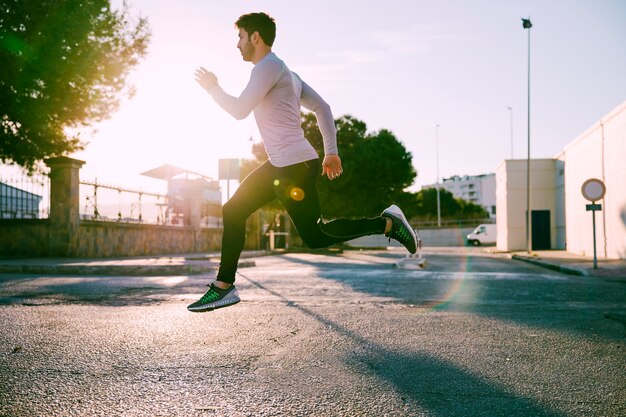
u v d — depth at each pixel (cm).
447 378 304
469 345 392
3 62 1298
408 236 314
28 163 1480
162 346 380
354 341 404
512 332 445
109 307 575
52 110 1434
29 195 1659
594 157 2117
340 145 3378
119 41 1504
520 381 299
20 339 401
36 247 1526
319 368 323
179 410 247
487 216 7412
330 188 3158
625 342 405
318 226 302
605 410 252
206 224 2589
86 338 406
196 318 503
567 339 416
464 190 13025
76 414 241
